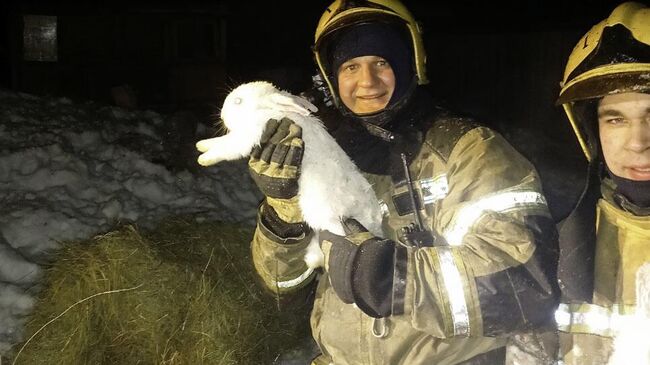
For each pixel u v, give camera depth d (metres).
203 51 8.80
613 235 1.89
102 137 5.92
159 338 3.60
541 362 1.98
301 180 2.13
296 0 9.42
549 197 2.33
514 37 9.62
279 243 2.27
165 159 5.80
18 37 8.09
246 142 2.17
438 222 2.05
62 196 4.75
